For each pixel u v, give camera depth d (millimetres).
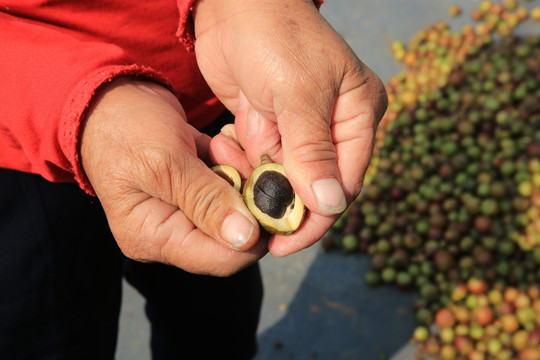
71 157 250
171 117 253
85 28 289
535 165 706
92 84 241
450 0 978
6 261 313
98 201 327
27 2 270
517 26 918
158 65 319
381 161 772
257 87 268
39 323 333
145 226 257
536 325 591
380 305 645
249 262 282
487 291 627
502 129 750
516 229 665
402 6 979
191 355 438
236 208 255
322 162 262
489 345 591
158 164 242
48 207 312
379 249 687
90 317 355
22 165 290
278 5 265
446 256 654
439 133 787
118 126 244
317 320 629
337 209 262
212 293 396
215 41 283
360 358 595
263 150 296
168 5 305
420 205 710
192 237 262
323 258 695
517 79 787
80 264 336
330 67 261
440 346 602
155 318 426
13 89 254
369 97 272
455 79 825
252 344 462
